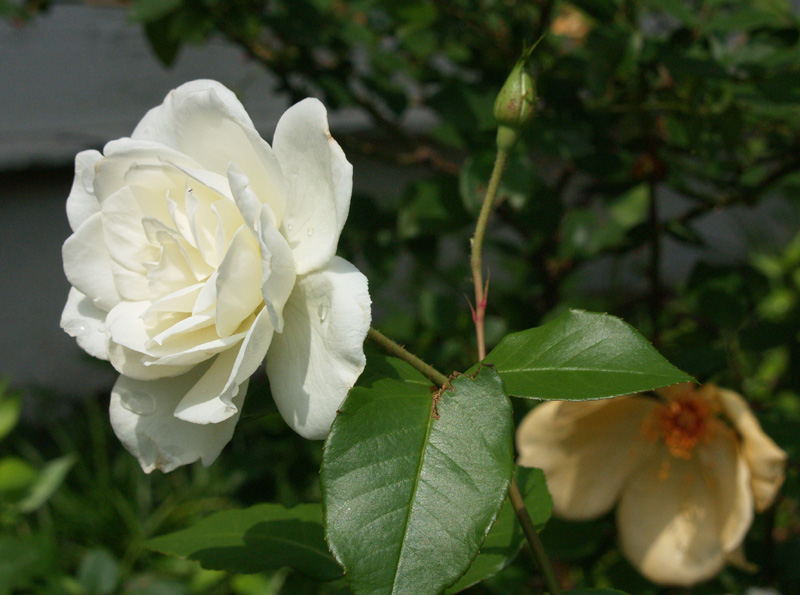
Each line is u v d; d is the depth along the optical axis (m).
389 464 0.31
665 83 0.61
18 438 1.16
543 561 0.34
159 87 1.25
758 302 0.65
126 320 0.34
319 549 0.39
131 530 0.99
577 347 0.34
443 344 0.66
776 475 0.46
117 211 0.34
